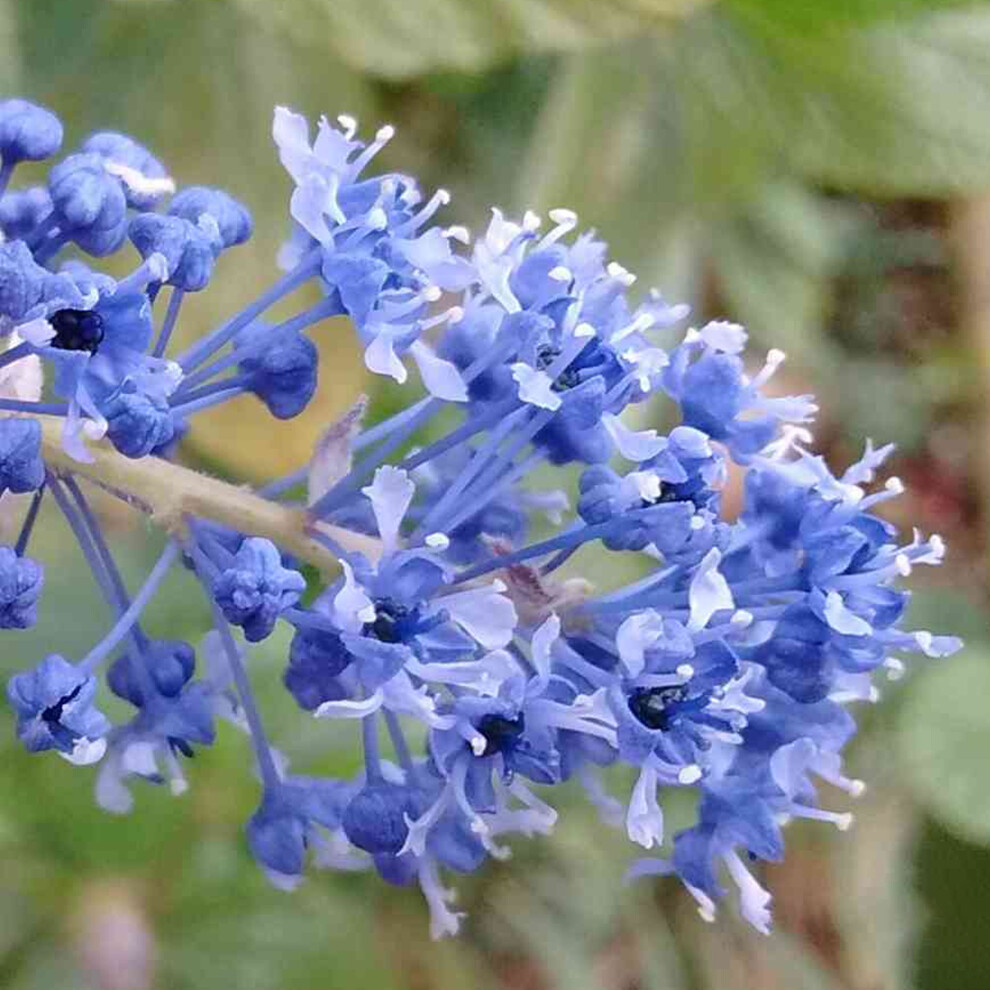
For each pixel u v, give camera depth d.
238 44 0.11
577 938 0.14
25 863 0.11
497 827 0.08
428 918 0.14
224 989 0.11
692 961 0.15
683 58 0.12
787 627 0.08
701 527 0.07
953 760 0.12
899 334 0.19
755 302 0.17
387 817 0.07
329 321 0.11
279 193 0.11
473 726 0.07
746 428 0.08
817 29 0.11
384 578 0.07
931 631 0.15
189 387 0.08
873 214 0.18
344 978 0.11
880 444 0.18
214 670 0.08
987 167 0.12
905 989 0.13
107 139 0.08
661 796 0.13
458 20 0.10
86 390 0.07
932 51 0.11
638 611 0.08
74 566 0.10
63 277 0.07
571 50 0.12
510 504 0.08
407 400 0.12
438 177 0.15
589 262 0.08
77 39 0.11
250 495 0.08
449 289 0.08
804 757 0.08
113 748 0.08
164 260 0.07
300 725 0.11
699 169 0.12
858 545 0.08
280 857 0.08
